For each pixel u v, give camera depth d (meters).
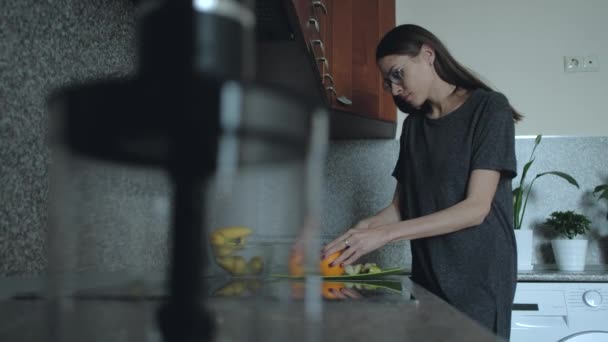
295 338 0.33
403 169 1.37
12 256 0.60
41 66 0.66
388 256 1.92
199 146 0.21
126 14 0.93
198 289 0.25
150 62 0.21
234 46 0.22
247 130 0.20
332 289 0.68
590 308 1.44
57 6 0.70
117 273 0.67
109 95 0.21
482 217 1.10
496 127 1.14
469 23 2.08
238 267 0.87
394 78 1.29
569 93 2.01
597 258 1.90
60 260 0.48
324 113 0.23
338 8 1.55
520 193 1.77
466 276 1.13
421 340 0.33
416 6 2.10
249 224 0.89
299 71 1.16
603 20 2.04
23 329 0.34
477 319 1.10
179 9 0.21
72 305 0.44
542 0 2.06
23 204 0.62
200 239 0.24
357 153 2.00
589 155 1.94
